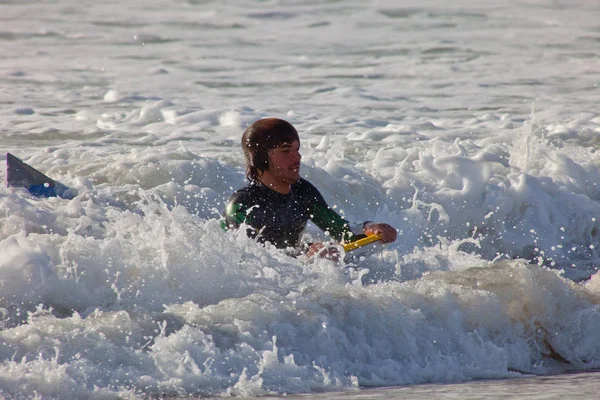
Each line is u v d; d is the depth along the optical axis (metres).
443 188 25.03
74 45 65.56
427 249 20.11
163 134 34.66
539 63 59.44
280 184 18.09
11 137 32.91
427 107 43.75
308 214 18.83
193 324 12.41
